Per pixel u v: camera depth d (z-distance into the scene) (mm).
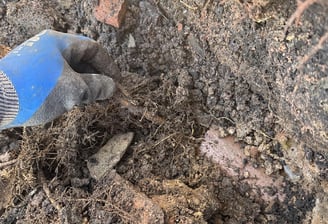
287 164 734
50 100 613
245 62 712
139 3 811
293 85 646
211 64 768
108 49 847
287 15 632
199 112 797
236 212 745
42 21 866
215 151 778
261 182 755
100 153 771
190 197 712
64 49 655
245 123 760
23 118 612
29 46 635
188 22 768
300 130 673
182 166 770
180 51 792
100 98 670
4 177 775
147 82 816
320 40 575
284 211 746
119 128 795
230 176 765
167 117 792
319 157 673
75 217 716
